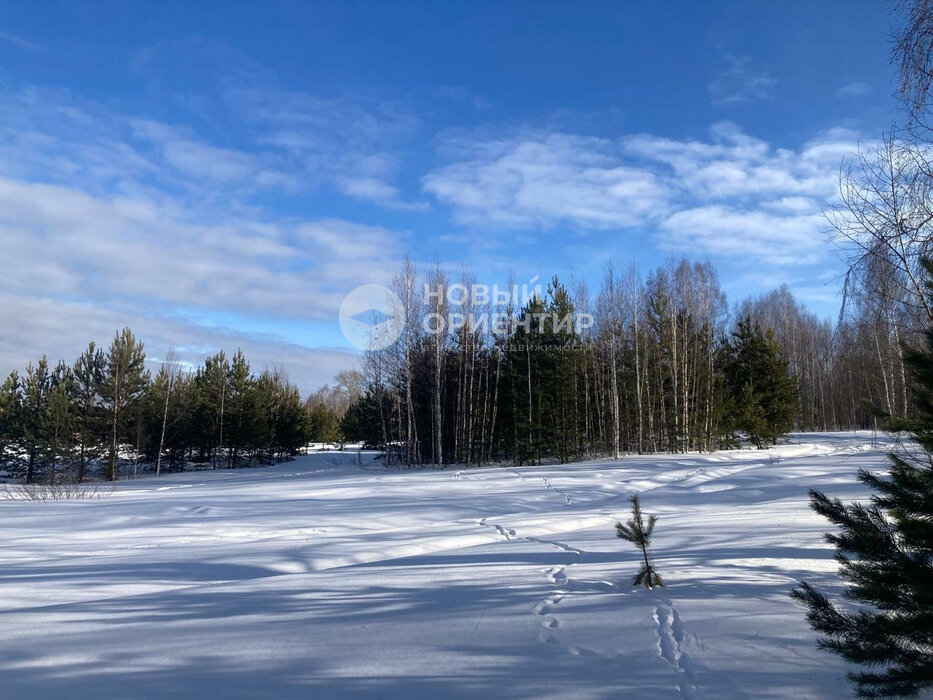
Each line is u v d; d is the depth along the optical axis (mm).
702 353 39781
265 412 52844
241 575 8180
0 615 6148
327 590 6914
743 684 3803
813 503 4027
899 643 3488
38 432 40062
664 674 4000
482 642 4781
